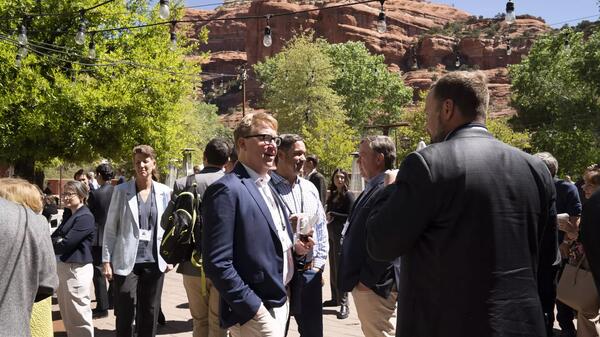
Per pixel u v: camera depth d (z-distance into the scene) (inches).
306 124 2177.7
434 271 82.9
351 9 4461.1
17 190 124.0
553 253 95.0
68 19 735.1
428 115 95.3
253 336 114.2
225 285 111.9
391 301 149.1
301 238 144.3
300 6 4448.8
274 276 119.6
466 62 4468.5
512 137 2010.3
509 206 83.7
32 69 706.2
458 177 82.7
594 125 1701.5
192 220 173.0
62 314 210.1
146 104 772.0
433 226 83.9
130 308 198.4
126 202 202.7
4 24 693.3
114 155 781.3
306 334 171.0
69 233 208.8
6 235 90.6
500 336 78.6
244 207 117.8
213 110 2800.2
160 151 796.6
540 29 4648.1
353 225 151.0
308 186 188.1
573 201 225.1
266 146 130.3
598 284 95.2
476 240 81.6
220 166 204.2
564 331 229.5
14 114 709.3
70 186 213.8
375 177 158.1
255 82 4411.9
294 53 2268.7
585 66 1621.6
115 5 765.9
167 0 326.0
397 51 4557.1
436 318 81.9
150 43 799.7
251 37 4503.0
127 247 198.8
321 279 177.2
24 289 92.2
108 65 725.3
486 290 80.5
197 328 194.4
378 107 2942.9
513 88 2244.1
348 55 2947.8
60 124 712.4
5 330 87.5
